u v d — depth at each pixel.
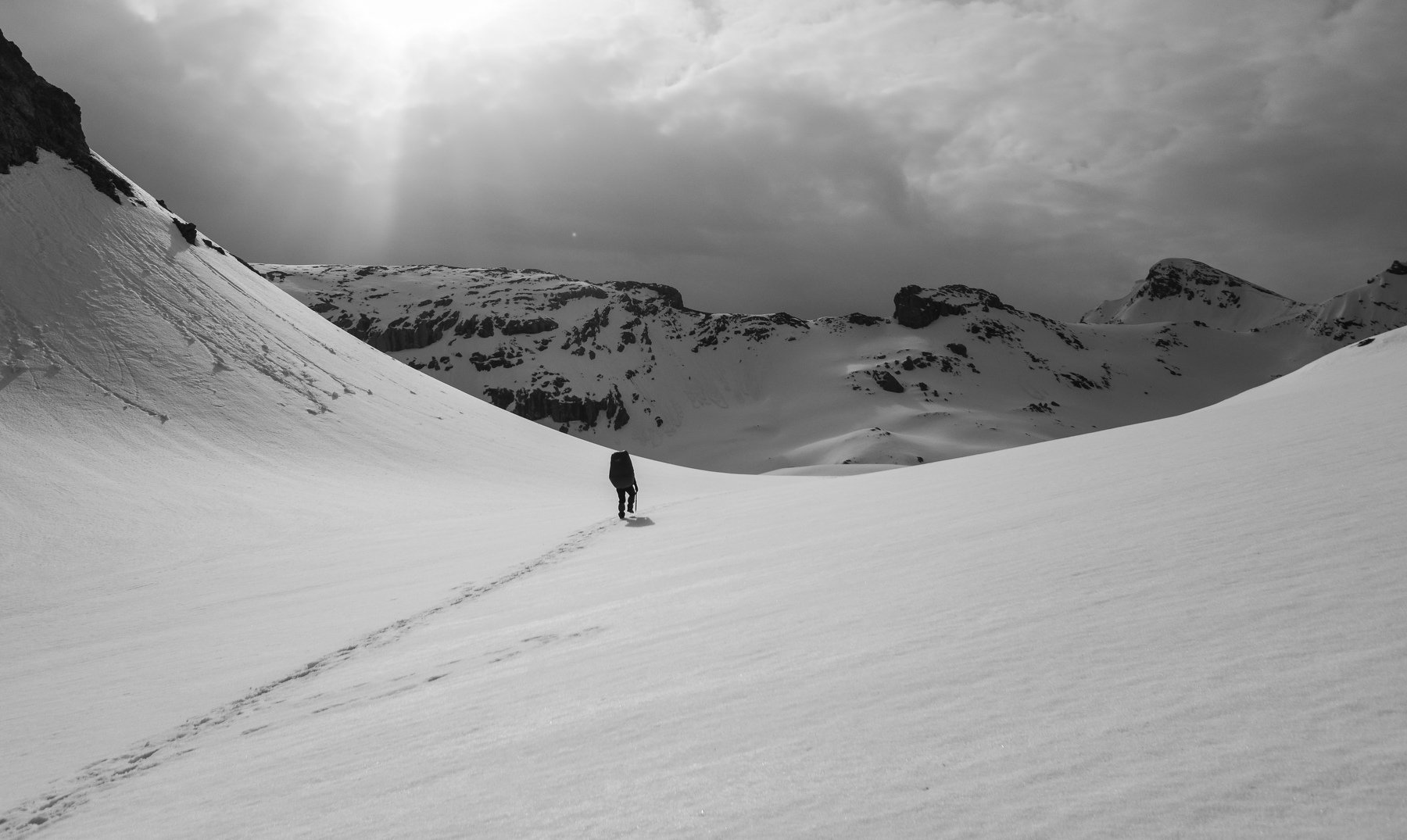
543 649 7.61
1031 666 4.19
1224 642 3.97
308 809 4.38
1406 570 4.54
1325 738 2.75
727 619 7.13
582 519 27.36
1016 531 8.93
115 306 56.06
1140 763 2.85
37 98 67.69
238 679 10.08
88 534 30.03
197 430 47.28
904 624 5.65
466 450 59.91
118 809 5.58
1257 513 7.14
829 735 3.71
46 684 12.02
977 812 2.70
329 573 20.66
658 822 3.10
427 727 5.61
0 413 41.41
